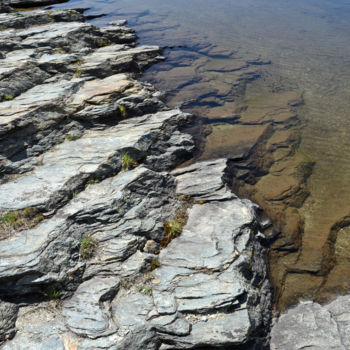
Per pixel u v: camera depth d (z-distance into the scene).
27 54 18.88
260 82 24.75
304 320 9.24
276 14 49.50
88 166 11.74
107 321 7.92
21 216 9.65
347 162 15.64
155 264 9.45
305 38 37.28
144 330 7.91
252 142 16.66
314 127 18.59
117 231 9.98
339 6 54.59
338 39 36.75
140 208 10.96
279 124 18.78
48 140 13.10
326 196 13.64
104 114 14.84
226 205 11.91
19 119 12.32
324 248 11.48
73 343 7.49
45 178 11.16
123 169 12.41
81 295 8.48
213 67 27.23
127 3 55.56
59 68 18.08
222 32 38.75
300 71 27.23
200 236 10.41
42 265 8.33
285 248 11.53
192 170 13.98
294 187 14.04
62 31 23.45
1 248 8.66
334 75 26.38
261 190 13.91
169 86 23.03
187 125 17.81
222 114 19.48
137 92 17.16
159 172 13.34
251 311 8.57
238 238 10.37
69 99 14.86
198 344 7.75
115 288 8.70
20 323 7.73
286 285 10.44
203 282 8.80
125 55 23.02
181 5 55.19
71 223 9.74
